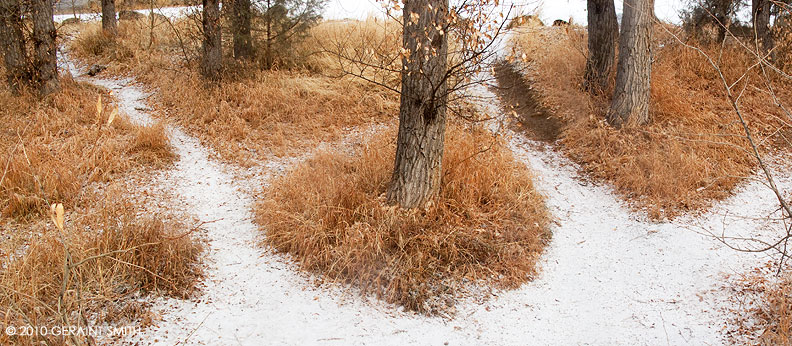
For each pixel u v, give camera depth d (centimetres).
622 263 607
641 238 650
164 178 739
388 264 541
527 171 766
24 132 766
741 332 472
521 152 887
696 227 653
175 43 1198
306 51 1147
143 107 999
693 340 473
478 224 619
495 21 531
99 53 1340
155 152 788
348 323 483
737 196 721
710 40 1117
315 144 873
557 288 564
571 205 739
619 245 645
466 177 673
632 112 866
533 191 702
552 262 607
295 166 790
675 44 1106
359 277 538
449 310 513
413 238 568
